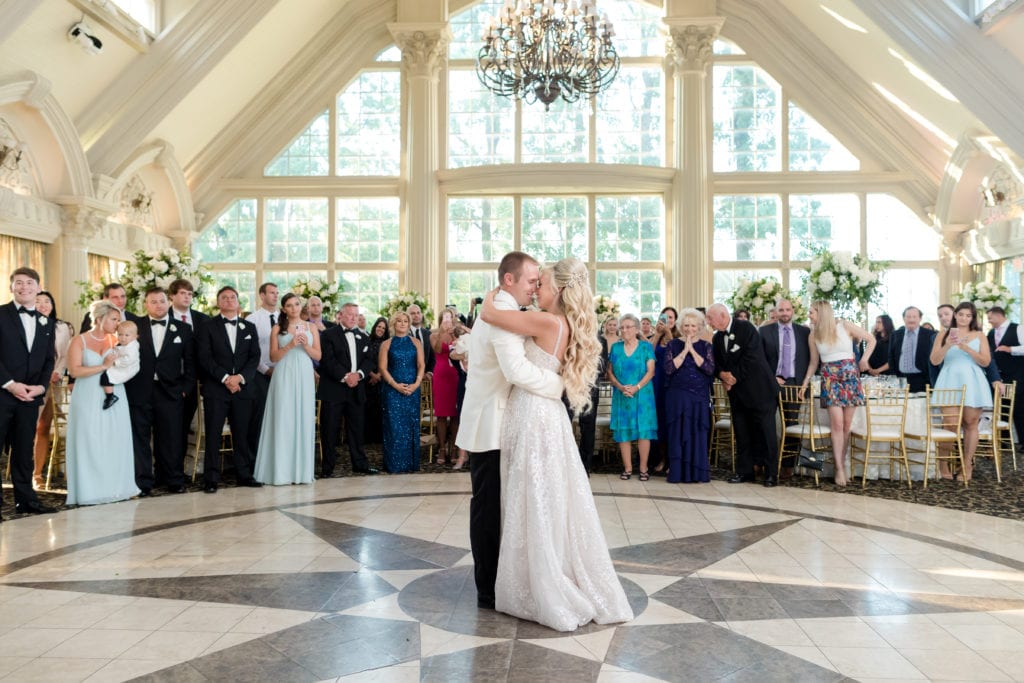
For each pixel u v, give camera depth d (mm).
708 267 13148
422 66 12781
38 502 5383
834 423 6418
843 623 3111
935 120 11609
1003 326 8867
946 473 6820
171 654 2791
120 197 11477
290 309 6480
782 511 5352
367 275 13469
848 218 13117
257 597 3449
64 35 8812
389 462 7121
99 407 5703
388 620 3145
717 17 12438
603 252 13219
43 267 9852
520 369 3111
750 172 13086
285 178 13305
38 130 9359
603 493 6051
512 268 3271
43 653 2805
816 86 12930
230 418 6355
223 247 13477
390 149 13430
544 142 13383
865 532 4715
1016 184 11086
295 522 4969
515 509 3168
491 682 2531
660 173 12688
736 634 2984
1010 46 9281
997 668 2658
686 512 5301
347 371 6992
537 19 7965
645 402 6668
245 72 11914
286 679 2570
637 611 3254
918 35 9656
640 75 13312
